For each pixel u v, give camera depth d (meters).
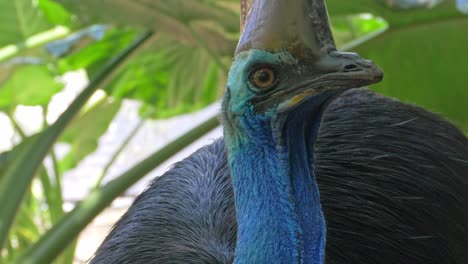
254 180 1.96
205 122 3.00
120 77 3.92
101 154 6.86
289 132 1.95
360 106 2.42
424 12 3.20
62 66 3.92
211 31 3.41
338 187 2.29
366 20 4.00
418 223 2.31
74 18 3.86
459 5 3.12
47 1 3.79
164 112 4.25
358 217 2.27
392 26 3.29
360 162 2.32
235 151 1.97
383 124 2.39
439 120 2.50
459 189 2.41
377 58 3.39
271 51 1.91
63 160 4.63
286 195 1.95
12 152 3.25
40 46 3.84
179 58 3.86
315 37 1.91
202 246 2.25
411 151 2.37
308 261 1.96
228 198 2.32
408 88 3.43
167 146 2.96
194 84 4.00
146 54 3.81
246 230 1.96
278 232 1.96
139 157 6.88
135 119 6.93
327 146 2.34
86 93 3.08
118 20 3.32
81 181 6.75
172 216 2.32
